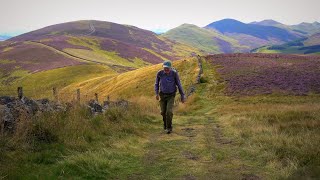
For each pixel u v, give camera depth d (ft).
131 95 205.26
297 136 33.88
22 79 430.61
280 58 242.37
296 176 21.81
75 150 28.94
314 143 29.50
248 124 49.21
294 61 225.35
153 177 23.90
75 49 642.63
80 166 24.07
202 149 32.53
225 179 23.20
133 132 40.16
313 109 74.13
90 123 38.06
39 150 27.20
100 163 25.32
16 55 566.36
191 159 28.96
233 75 186.39
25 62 526.16
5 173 20.83
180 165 27.02
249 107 100.37
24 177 20.80
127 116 48.39
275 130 40.75
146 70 254.47
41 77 422.82
